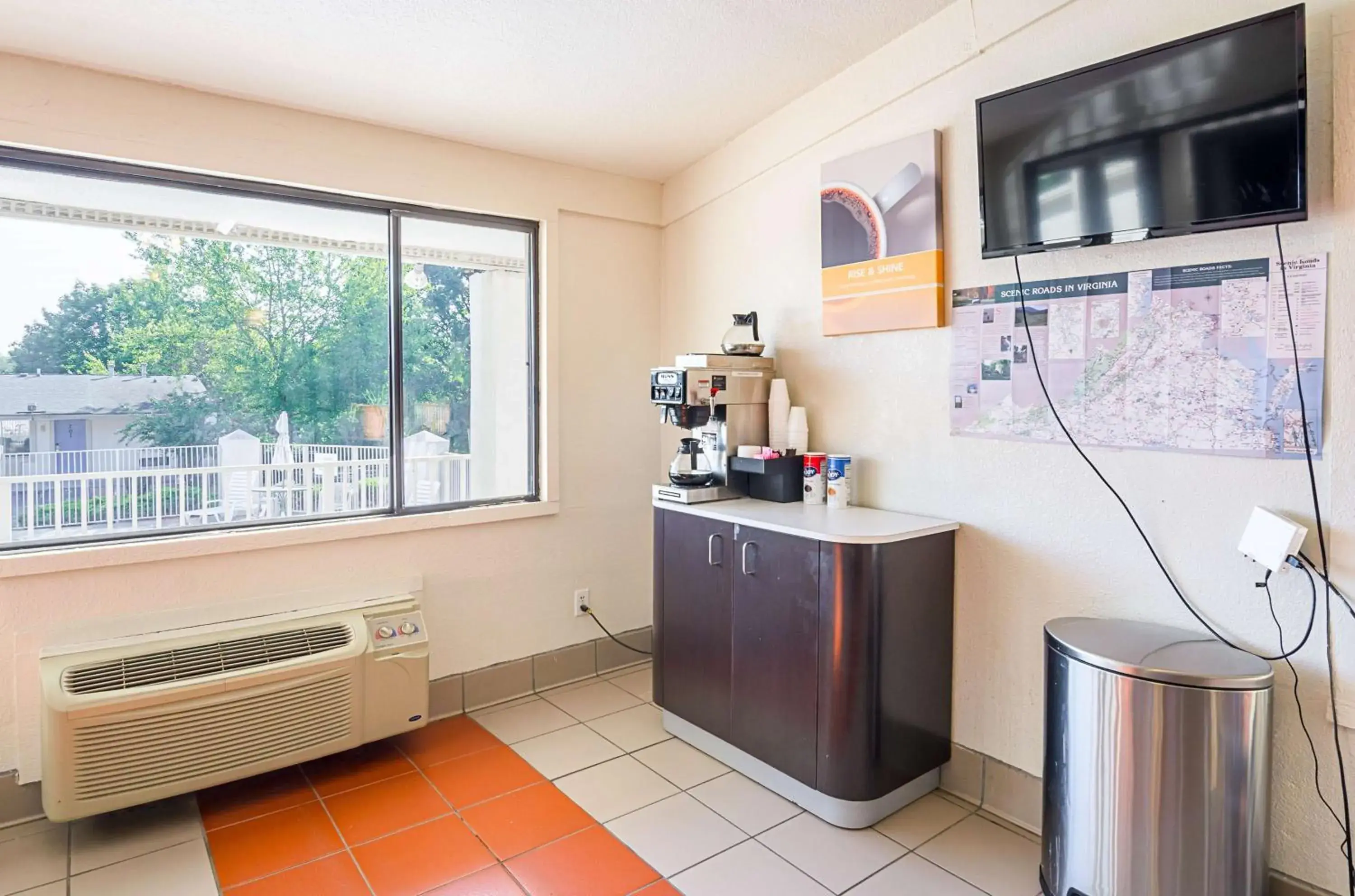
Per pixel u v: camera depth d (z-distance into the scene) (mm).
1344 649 1646
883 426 2584
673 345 3582
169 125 2430
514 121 2861
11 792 2225
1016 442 2213
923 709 2316
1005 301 2217
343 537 2770
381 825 2236
